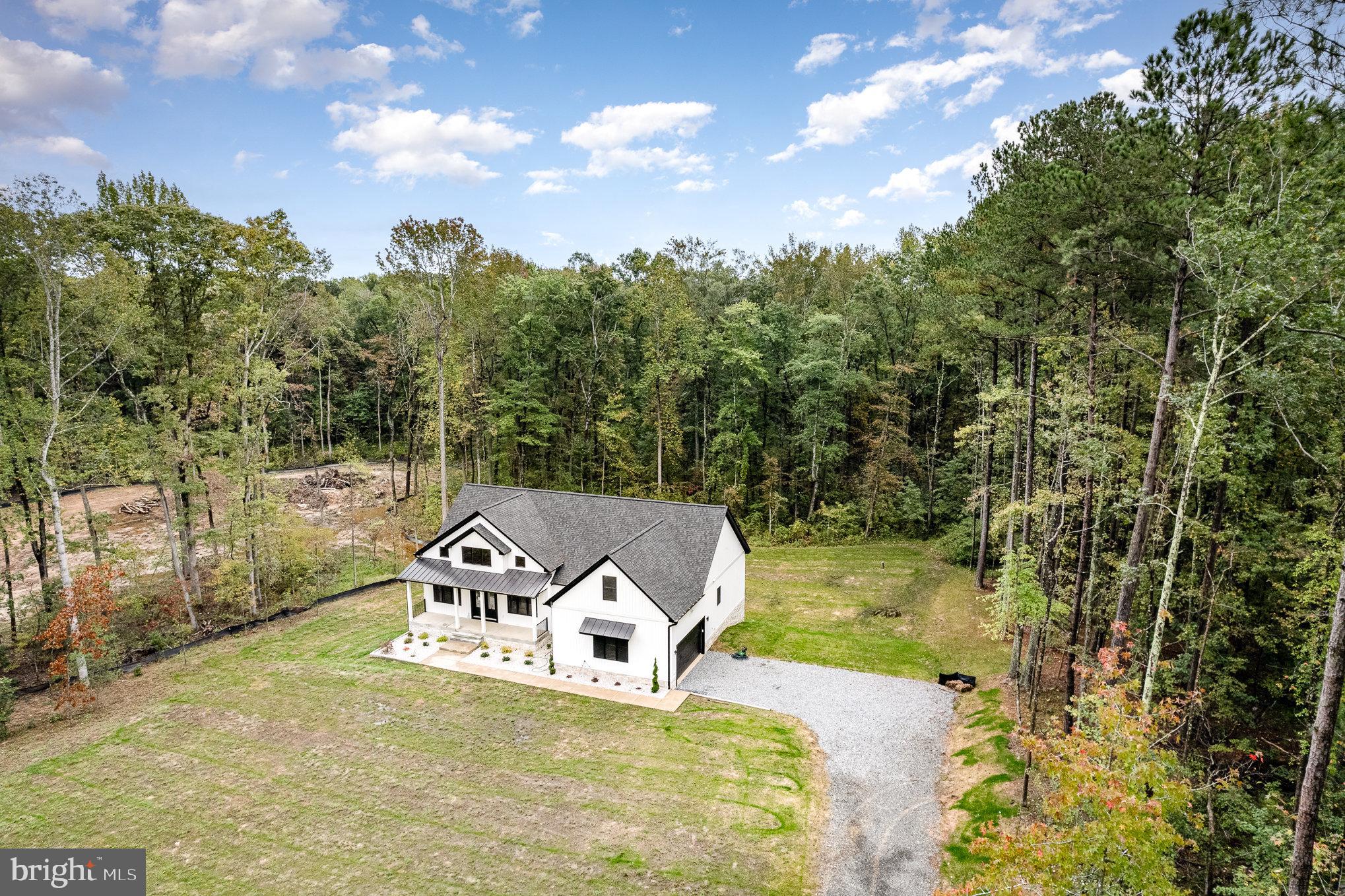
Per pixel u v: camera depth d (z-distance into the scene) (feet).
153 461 113.50
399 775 74.02
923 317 155.94
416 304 169.89
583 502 119.85
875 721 84.89
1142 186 65.00
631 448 179.42
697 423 186.70
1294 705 83.97
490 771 74.74
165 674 97.76
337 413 246.27
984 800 67.15
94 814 68.54
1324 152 54.08
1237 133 59.62
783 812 67.97
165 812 68.64
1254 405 70.28
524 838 64.39
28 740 81.56
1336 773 60.08
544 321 167.63
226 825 66.54
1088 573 86.17
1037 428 106.32
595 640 96.84
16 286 101.09
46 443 95.30
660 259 160.45
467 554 111.04
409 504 184.55
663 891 58.03
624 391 183.01
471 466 199.62
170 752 78.84
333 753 78.23
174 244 109.50
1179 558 90.74
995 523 97.76
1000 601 78.18
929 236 159.84
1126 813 36.58
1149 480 65.51
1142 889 36.42
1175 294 64.95
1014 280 87.25
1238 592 80.69
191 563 126.52
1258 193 54.03
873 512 164.04
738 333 164.55
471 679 95.81
